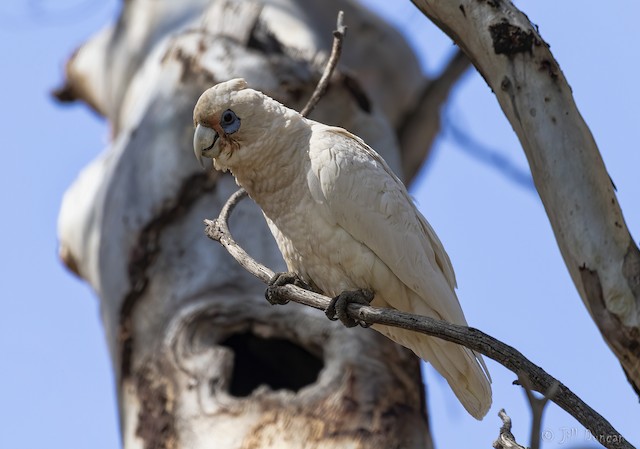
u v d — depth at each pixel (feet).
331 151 30.09
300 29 53.93
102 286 46.57
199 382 39.99
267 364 42.93
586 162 27.40
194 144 30.78
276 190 30.50
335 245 30.07
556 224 27.73
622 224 27.32
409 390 40.65
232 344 42.86
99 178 53.21
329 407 39.04
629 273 27.04
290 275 31.48
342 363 40.19
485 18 28.22
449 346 30.17
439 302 30.53
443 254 31.83
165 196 45.14
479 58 28.66
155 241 44.47
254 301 41.83
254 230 44.01
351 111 48.98
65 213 53.72
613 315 26.99
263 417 38.75
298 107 47.39
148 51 55.98
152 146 46.78
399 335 31.09
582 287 27.45
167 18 56.54
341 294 29.27
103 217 47.73
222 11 50.98
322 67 49.73
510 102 28.07
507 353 22.93
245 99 30.32
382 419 39.17
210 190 45.39
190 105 47.50
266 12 54.90
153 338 42.55
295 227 30.55
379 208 29.99
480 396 30.94
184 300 42.60
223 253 43.65
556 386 22.24
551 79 27.81
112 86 59.62
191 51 49.37
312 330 41.09
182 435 39.29
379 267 30.07
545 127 27.61
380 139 49.90
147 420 40.75
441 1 28.76
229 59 48.37
